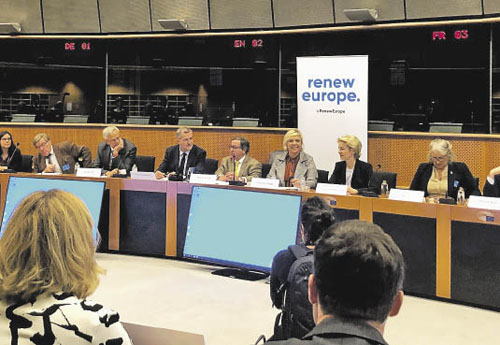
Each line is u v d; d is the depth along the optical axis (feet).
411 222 15.38
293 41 33.06
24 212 5.08
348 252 3.66
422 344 12.33
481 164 27.61
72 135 34.99
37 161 22.82
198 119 34.04
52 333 4.77
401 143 29.19
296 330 8.86
